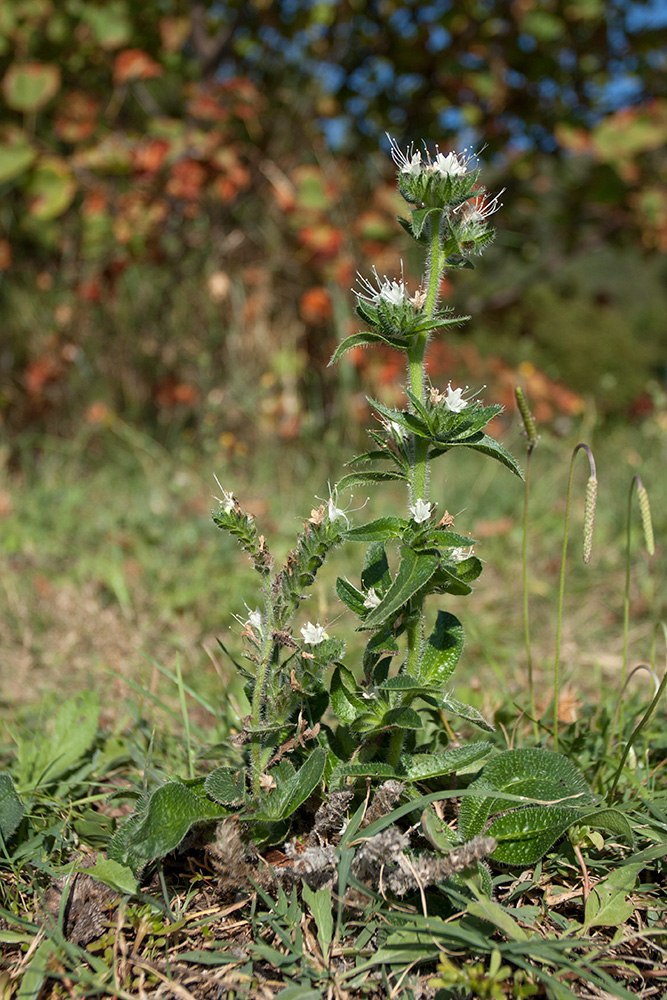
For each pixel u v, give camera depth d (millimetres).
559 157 6602
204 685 2580
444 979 1247
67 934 1423
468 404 1391
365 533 1365
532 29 6254
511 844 1473
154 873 1546
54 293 5660
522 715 2145
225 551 3770
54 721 2205
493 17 6203
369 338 1423
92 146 5379
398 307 1378
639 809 1716
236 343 5559
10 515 4109
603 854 1636
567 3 6121
